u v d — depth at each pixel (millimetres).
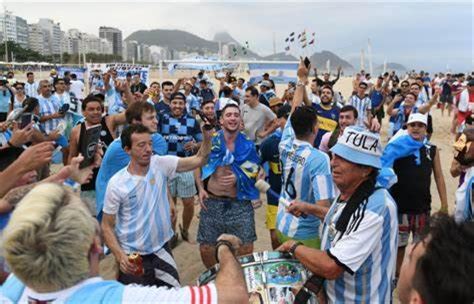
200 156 3855
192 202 6359
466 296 1302
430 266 1370
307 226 3549
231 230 4551
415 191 4742
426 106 8133
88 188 4891
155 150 5090
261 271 2779
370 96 14438
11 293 1725
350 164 2555
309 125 3588
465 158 3936
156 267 3689
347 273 2549
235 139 4492
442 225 1451
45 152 2588
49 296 1598
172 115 6543
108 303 1623
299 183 3619
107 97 10203
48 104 10273
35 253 1510
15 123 4602
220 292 1822
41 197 1609
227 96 11695
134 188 3541
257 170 4551
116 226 3639
